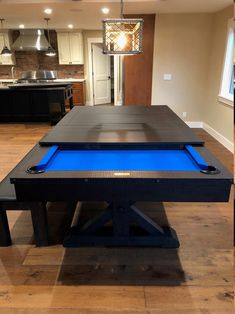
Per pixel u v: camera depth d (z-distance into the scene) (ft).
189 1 13.21
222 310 5.28
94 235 7.09
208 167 5.35
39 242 7.09
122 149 6.95
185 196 5.17
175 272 6.23
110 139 7.17
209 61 17.65
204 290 5.75
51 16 17.44
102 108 11.76
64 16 17.46
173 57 17.67
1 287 5.87
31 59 28.32
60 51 27.32
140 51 7.29
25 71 28.60
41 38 26.43
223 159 13.12
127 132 7.86
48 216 8.51
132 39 7.47
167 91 18.44
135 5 13.97
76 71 28.96
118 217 6.82
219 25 15.89
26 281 6.02
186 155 6.48
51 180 5.07
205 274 6.17
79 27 25.26
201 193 5.13
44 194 5.25
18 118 21.35
